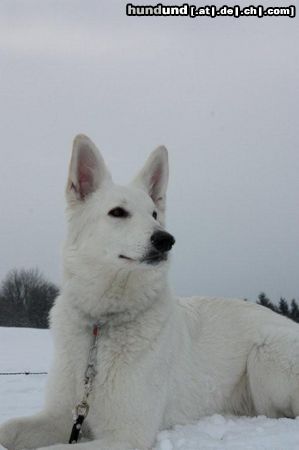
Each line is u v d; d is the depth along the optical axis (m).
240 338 1.52
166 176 1.48
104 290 1.27
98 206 1.34
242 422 1.36
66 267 1.32
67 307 1.31
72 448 1.10
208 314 1.56
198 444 1.18
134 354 1.24
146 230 1.28
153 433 1.23
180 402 1.36
